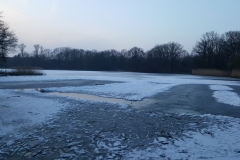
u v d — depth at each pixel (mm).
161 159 5883
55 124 9062
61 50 134000
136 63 104938
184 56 103312
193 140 7391
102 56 116562
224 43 81438
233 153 6320
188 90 22328
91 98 16297
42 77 37969
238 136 7828
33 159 5875
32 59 115500
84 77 41250
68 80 33312
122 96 17219
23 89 20922
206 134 8039
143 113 11414
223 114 11523
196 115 11109
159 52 100000
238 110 12547
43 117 10078
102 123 9375
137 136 7773
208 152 6379
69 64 119250
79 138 7496
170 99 16266
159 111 12023
